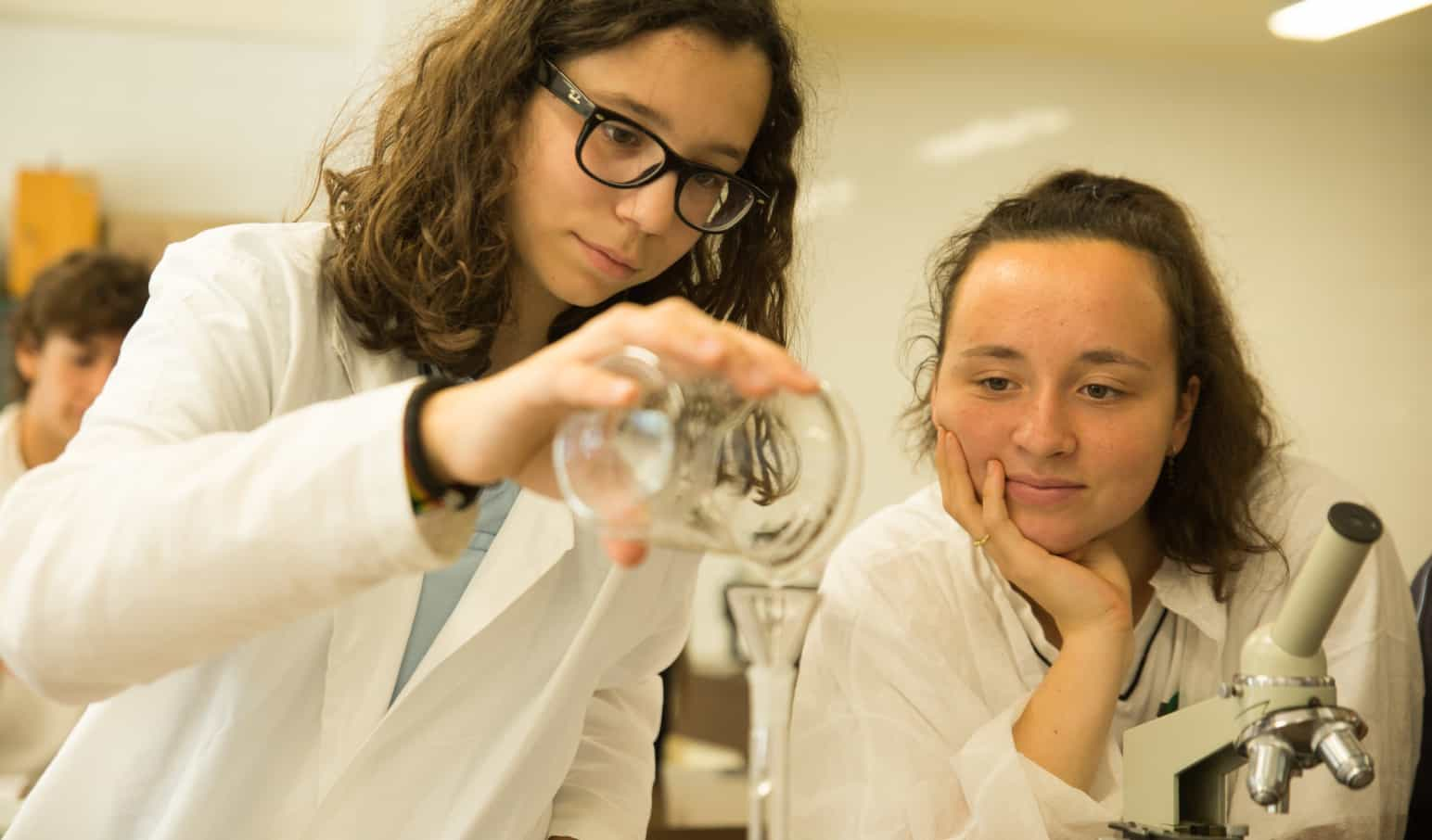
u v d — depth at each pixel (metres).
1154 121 4.61
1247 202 4.60
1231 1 4.09
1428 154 4.60
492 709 1.11
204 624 0.73
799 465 0.69
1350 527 0.80
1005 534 1.21
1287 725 0.84
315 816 1.05
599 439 0.64
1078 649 1.18
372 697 1.06
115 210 5.57
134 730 1.05
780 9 1.23
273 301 1.05
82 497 0.76
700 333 0.63
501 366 1.21
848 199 4.51
